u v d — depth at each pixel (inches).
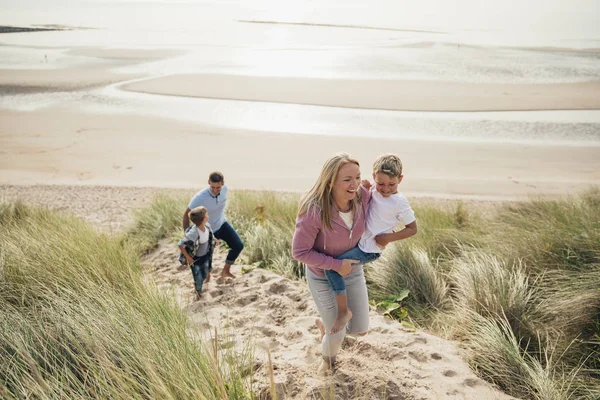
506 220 311.1
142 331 132.6
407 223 124.3
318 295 128.3
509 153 801.6
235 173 709.9
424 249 246.7
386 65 2071.9
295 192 604.7
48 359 125.3
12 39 3535.9
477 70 1895.9
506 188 626.2
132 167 748.0
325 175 114.2
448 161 757.9
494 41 3654.0
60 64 2006.6
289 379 134.6
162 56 2385.6
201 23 6919.3
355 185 114.1
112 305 149.8
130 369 117.6
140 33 4537.4
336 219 118.6
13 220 317.4
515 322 172.4
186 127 994.1
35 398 108.3
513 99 1285.7
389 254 222.2
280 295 204.1
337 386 131.0
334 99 1284.4
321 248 123.5
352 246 124.6
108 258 206.5
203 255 210.7
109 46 2977.4
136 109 1160.2
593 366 153.0
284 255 247.8
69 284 174.6
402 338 161.0
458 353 154.6
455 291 210.8
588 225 231.0
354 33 4968.0
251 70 1867.6
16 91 1374.3
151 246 288.2
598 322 162.4
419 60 2278.5
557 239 220.8
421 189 618.8
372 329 170.1
